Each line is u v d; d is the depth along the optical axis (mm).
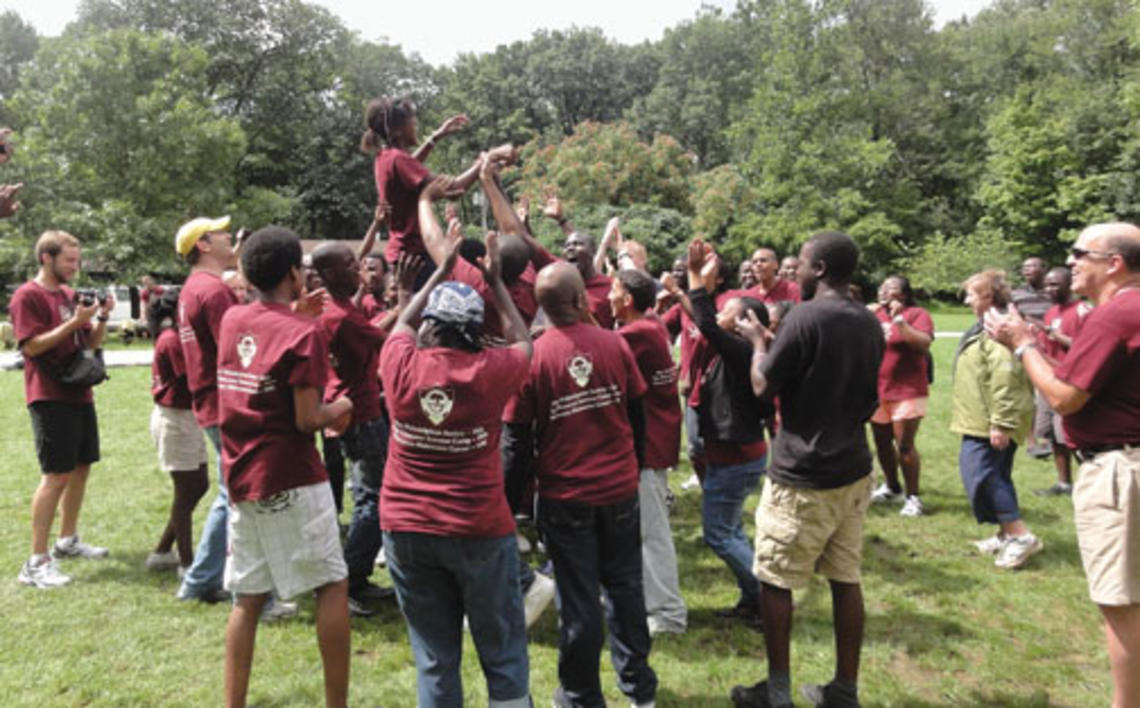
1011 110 33344
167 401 4414
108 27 31875
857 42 39500
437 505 2494
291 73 36312
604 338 3105
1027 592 4480
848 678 3137
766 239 34156
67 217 22453
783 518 3080
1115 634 2877
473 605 2586
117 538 5254
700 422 3918
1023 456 7902
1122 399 2814
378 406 4250
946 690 3443
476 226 23109
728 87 50219
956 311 34188
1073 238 31141
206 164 25922
